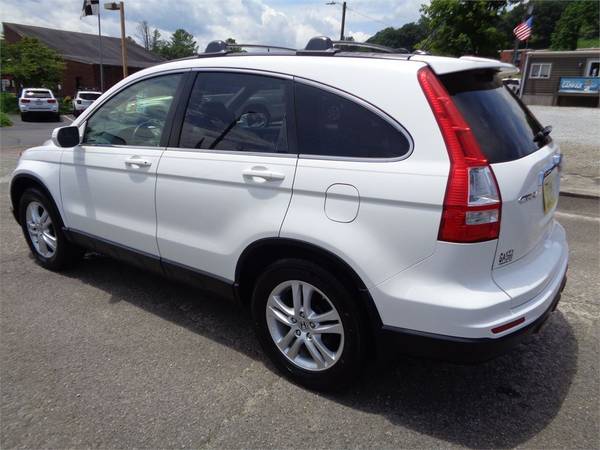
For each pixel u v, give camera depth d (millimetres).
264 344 3041
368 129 2525
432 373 3082
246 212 2895
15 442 2484
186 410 2723
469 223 2246
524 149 2639
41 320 3691
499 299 2309
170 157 3303
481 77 2764
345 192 2508
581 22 65688
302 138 2734
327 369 2773
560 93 32062
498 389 2928
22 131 21156
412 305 2377
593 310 3920
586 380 3012
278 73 2867
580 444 2490
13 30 48250
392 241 2400
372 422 2639
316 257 2670
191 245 3242
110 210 3781
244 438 2521
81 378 2994
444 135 2320
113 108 3809
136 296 4121
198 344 3396
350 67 2631
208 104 3197
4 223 6125
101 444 2477
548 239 3027
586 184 8922
